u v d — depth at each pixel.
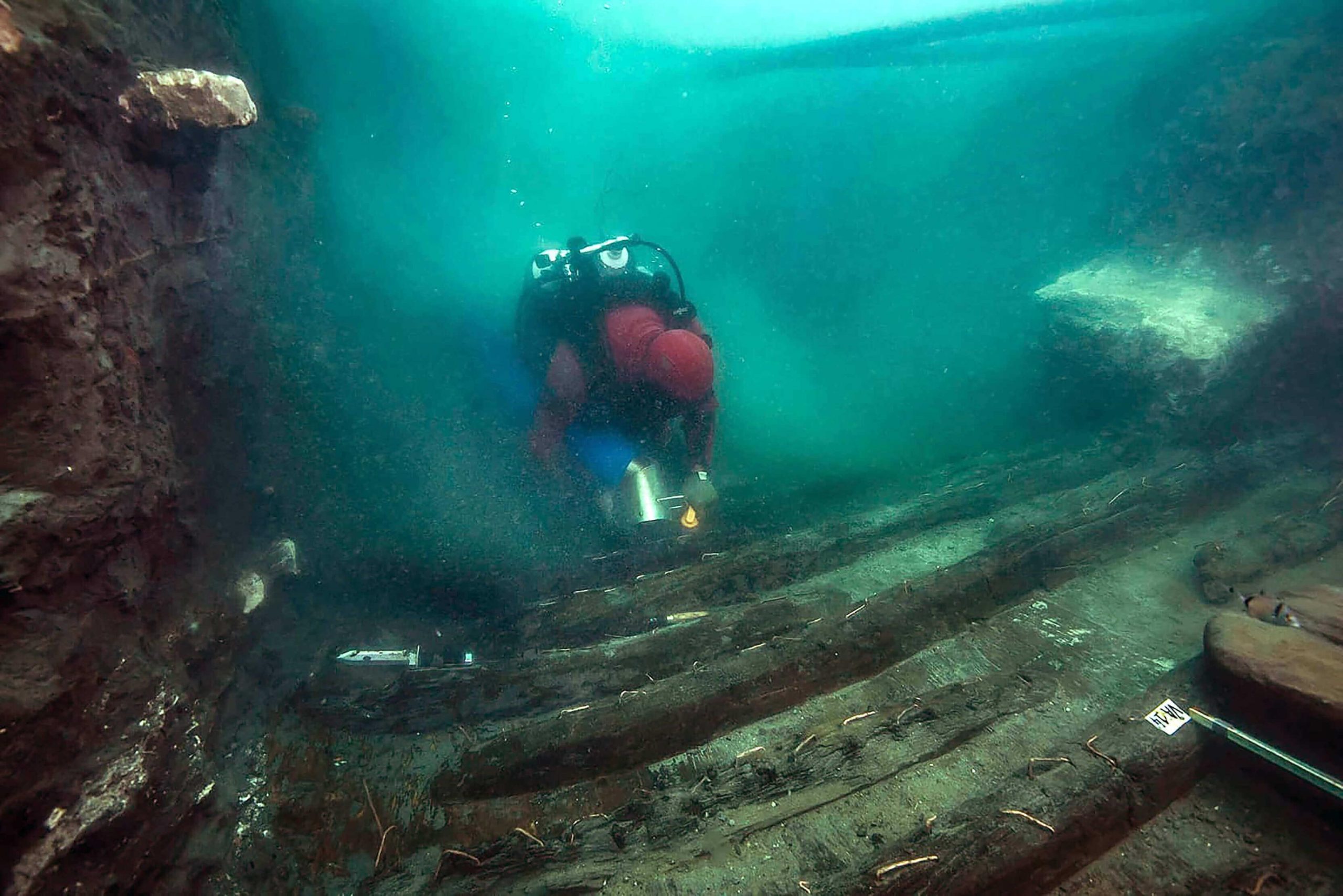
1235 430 3.87
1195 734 1.97
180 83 1.76
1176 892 1.66
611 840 1.94
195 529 2.07
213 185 2.40
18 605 1.28
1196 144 4.52
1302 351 3.95
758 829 1.92
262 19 3.86
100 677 1.45
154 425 1.82
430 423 4.53
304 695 2.46
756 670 2.49
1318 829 1.75
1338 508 3.15
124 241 1.70
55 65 1.42
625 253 3.35
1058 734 2.16
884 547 3.44
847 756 2.15
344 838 2.00
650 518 3.35
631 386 3.06
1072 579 2.99
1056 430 4.67
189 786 1.67
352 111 4.88
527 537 3.72
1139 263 4.68
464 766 2.21
